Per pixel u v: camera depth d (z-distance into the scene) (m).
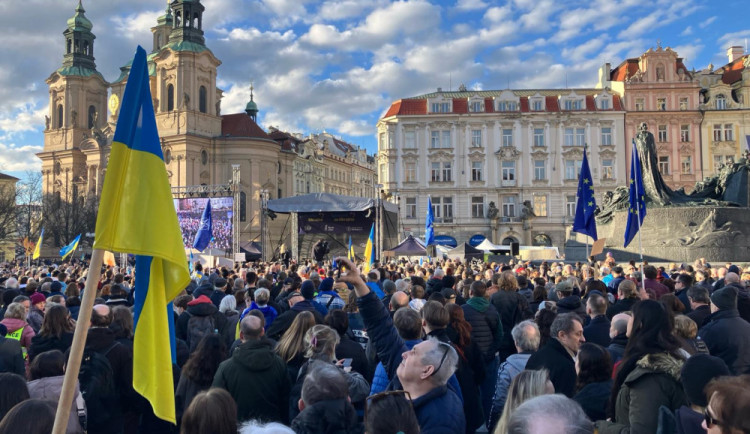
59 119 93.44
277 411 6.22
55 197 81.62
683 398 4.43
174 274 4.64
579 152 74.06
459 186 74.94
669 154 73.69
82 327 3.86
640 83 74.06
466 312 8.91
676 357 4.68
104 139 85.25
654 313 4.84
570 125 74.44
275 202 37.22
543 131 74.88
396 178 75.31
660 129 74.06
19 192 78.88
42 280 16.58
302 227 39.03
